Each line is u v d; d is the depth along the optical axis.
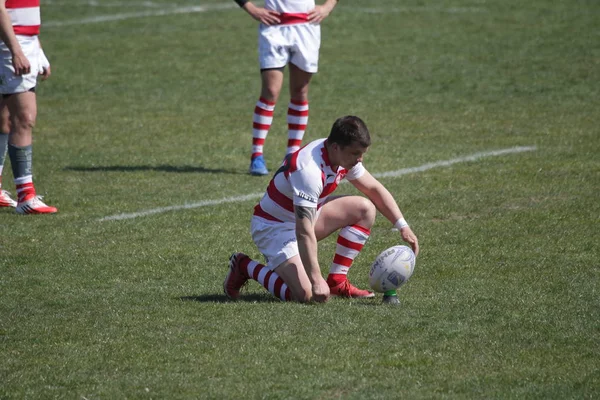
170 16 81.06
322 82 56.47
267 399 16.28
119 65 62.88
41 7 86.81
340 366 17.69
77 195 33.53
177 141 43.19
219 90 55.47
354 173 22.34
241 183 35.44
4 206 32.50
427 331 19.55
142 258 25.91
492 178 34.94
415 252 22.48
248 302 21.86
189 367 17.77
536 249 26.19
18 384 17.09
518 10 79.44
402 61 62.06
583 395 16.34
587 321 20.20
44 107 51.38
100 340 19.31
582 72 57.50
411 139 42.41
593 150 39.16
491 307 21.20
